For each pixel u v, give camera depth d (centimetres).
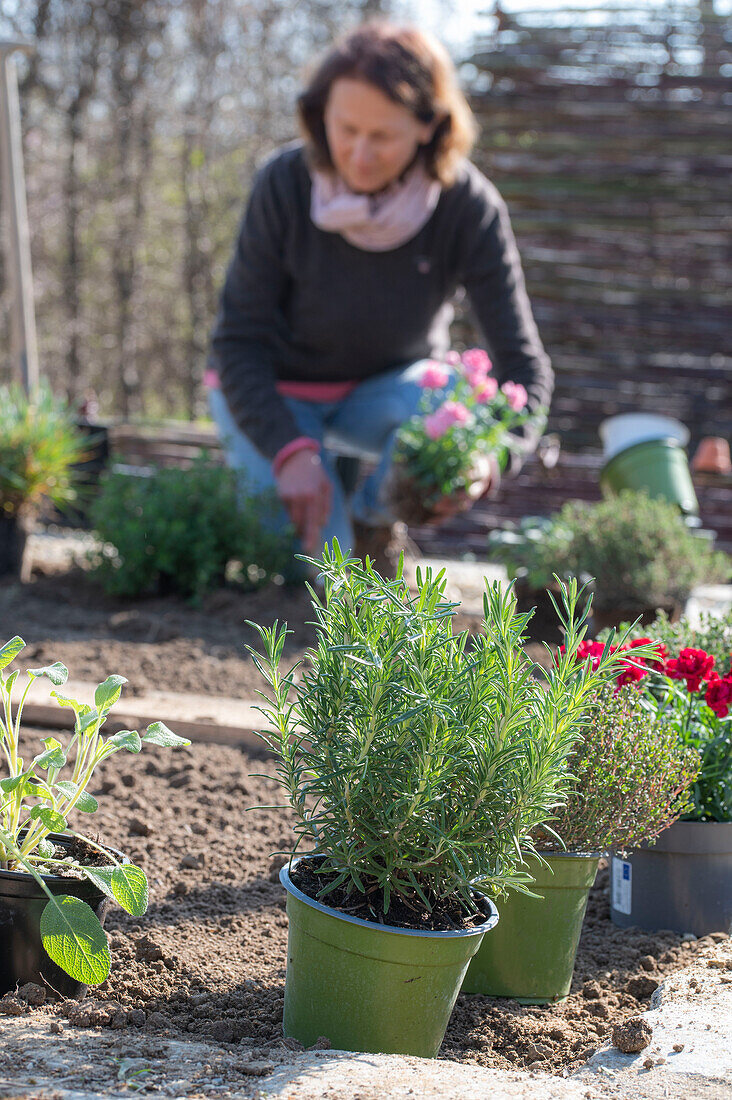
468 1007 183
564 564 420
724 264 871
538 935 183
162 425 919
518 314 470
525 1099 132
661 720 209
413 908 158
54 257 1563
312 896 159
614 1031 156
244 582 486
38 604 467
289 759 159
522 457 474
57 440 509
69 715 310
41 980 163
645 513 432
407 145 403
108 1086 129
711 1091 139
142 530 473
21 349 651
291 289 466
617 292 877
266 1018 169
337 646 143
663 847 212
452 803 154
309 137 415
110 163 1588
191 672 367
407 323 468
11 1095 123
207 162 1623
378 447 502
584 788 183
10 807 168
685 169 869
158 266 1764
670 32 863
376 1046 154
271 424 437
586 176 874
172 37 1517
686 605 449
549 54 866
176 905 210
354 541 498
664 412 877
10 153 643
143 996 171
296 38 1573
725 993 172
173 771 283
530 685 155
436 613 149
